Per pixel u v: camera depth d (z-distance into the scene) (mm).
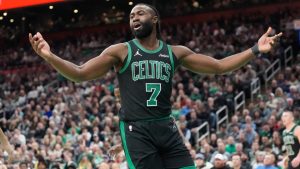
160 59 5992
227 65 6242
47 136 23547
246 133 20609
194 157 17094
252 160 18266
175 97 26672
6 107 32062
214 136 21281
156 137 5879
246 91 26656
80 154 19859
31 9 39312
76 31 40094
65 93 30094
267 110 22859
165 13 37375
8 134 26062
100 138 23500
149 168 5840
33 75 36000
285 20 31938
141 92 5910
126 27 39062
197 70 6258
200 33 33469
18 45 40594
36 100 31234
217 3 36125
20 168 16141
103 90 29219
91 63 5941
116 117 24344
